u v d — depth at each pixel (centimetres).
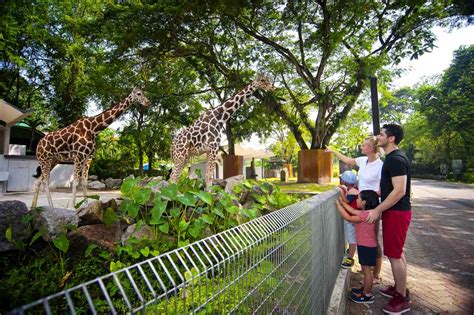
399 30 1317
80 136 512
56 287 239
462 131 2947
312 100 1574
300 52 1517
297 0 1248
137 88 603
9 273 258
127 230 330
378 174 405
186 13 1152
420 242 638
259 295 141
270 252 155
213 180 578
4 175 988
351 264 449
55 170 1302
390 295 380
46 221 299
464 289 401
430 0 1211
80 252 299
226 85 1633
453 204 1252
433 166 3772
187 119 1812
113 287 229
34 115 1806
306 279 222
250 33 1393
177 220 350
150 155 1808
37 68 1630
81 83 1612
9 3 536
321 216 292
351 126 2155
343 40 1334
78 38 1543
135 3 1154
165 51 1347
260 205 475
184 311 100
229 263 119
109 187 1431
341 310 323
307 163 1566
